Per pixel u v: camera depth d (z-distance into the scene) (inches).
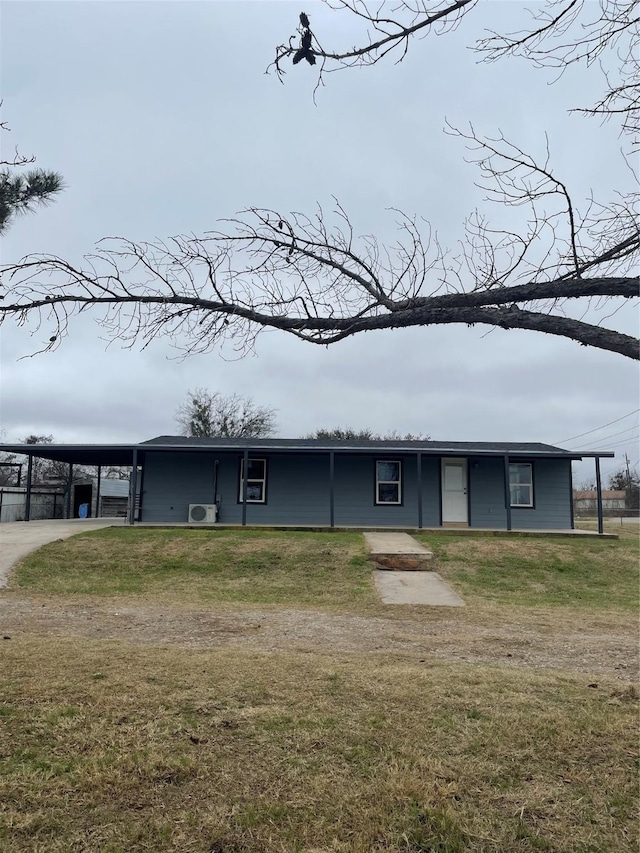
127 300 84.2
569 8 89.5
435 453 633.6
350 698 177.3
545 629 307.9
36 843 104.6
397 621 322.0
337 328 85.1
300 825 111.6
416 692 183.5
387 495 689.0
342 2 83.0
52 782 124.6
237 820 112.6
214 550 505.4
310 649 246.7
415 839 108.3
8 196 188.7
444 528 645.3
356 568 464.8
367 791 123.4
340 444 703.1
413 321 79.4
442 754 141.5
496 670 213.8
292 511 683.4
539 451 639.1
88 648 232.7
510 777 131.3
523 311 73.2
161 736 147.6
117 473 1546.5
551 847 106.5
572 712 170.2
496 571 472.7
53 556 481.4
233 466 687.1
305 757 138.3
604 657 248.2
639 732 155.5
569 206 86.2
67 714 159.6
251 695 177.8
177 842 105.7
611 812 117.6
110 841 105.6
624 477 2091.5
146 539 537.3
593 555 521.7
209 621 309.7
